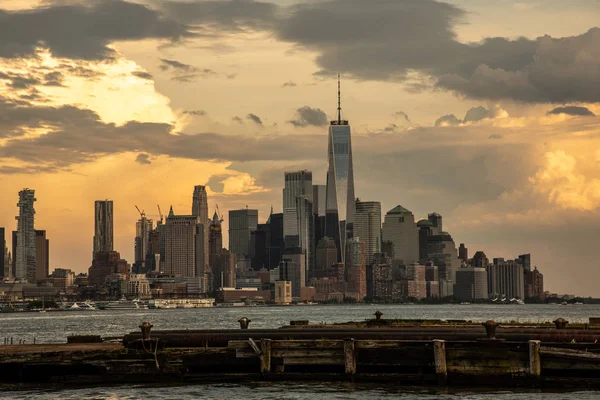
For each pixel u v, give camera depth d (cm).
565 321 8200
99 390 7550
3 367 7681
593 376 7131
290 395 7312
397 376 7344
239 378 7619
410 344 7375
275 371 7506
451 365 7300
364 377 7400
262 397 7238
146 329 7719
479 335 7525
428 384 7312
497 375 7200
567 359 7112
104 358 7600
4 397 7300
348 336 7719
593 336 7406
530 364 7119
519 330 7944
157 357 7594
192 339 7800
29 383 7694
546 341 7475
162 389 7588
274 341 7519
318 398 7175
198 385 7631
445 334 7612
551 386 7131
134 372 7581
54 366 7694
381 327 9125
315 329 8244
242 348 7619
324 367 7662
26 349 7838
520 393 7169
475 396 7131
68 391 7525
